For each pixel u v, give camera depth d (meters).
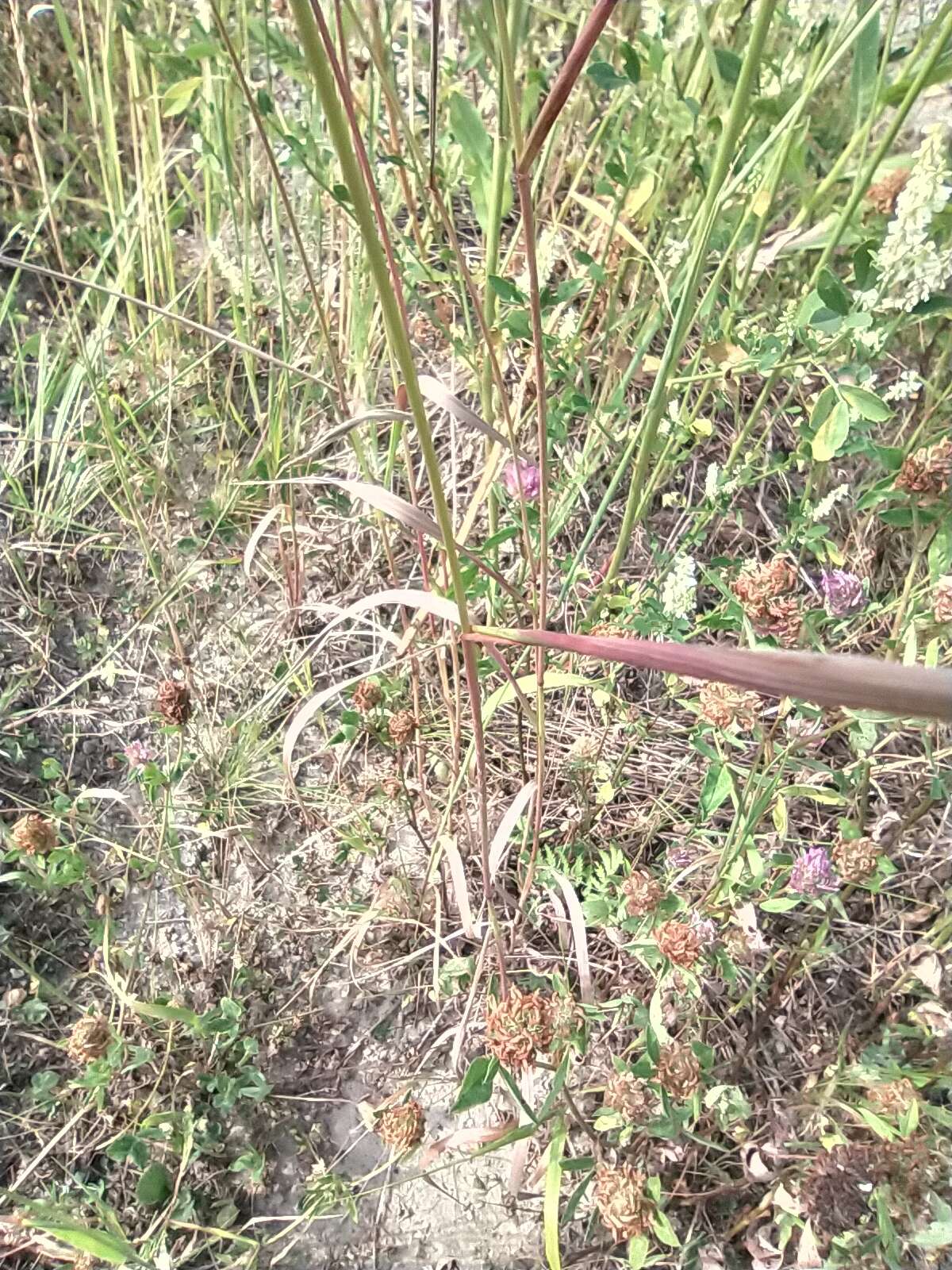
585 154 0.60
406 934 0.52
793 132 0.37
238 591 0.62
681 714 0.57
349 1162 0.47
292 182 0.59
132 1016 0.49
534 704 0.56
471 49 0.40
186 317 0.66
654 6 0.41
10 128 0.68
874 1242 0.37
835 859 0.38
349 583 0.62
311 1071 0.49
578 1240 0.45
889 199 0.39
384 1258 0.45
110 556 0.63
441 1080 0.49
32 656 0.59
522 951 0.50
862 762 0.40
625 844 0.53
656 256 0.46
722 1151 0.44
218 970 0.51
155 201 0.61
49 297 0.62
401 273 0.43
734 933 0.41
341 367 0.56
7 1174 0.45
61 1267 0.44
